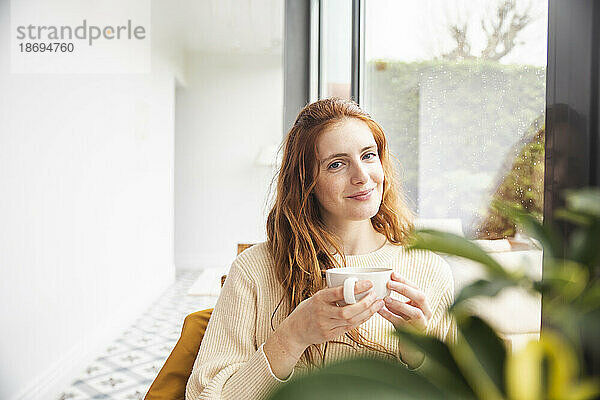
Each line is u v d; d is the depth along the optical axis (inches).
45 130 103.8
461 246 7.7
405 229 34.5
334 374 5.6
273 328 33.1
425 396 5.9
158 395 37.4
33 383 99.1
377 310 23.9
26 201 96.7
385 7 59.9
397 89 54.4
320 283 32.7
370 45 68.9
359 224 34.2
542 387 6.6
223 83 252.4
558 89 14.3
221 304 34.9
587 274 7.6
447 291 32.9
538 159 21.4
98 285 133.3
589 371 9.8
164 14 191.6
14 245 93.0
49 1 106.6
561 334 10.4
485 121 29.1
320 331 24.8
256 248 36.0
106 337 137.7
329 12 88.2
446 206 37.1
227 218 251.8
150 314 173.6
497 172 26.7
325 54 89.7
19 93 94.4
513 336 18.9
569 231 13.7
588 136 13.5
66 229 113.3
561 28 14.1
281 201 34.9
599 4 13.3
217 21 206.7
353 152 31.5
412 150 48.5
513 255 21.5
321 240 33.4
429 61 42.9
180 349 38.5
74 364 115.9
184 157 251.3
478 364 6.8
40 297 102.2
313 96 89.0
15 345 93.0
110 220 143.1
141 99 175.3
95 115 131.0
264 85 253.8
